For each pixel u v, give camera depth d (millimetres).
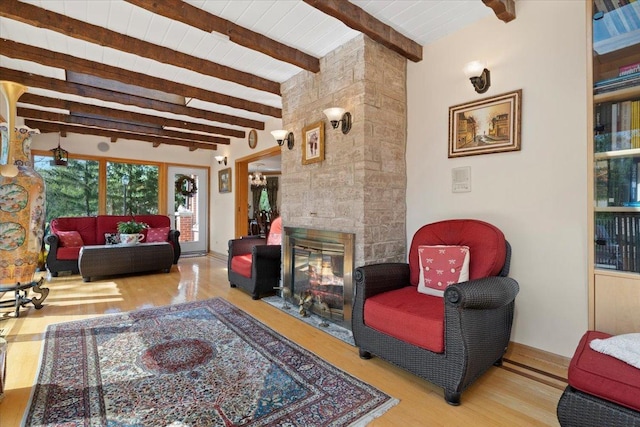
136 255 4770
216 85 3852
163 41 2848
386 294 2240
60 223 5215
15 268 2934
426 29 2650
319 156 3137
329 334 2670
